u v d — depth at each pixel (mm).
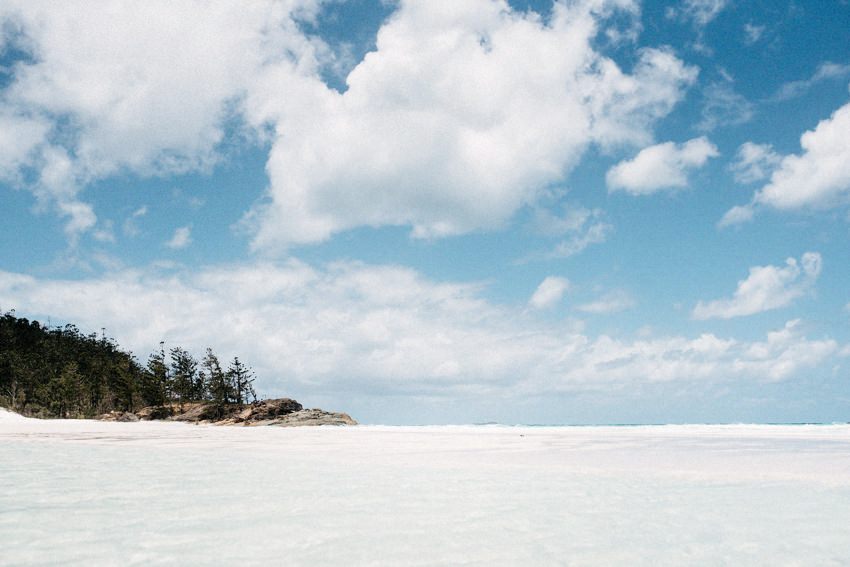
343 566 5141
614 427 52656
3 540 6094
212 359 103625
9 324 129000
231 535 6344
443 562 5305
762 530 6738
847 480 11375
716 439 27922
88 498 8906
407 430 48906
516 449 20688
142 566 5117
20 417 69562
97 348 137375
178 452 19422
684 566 5242
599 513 7738
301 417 82188
